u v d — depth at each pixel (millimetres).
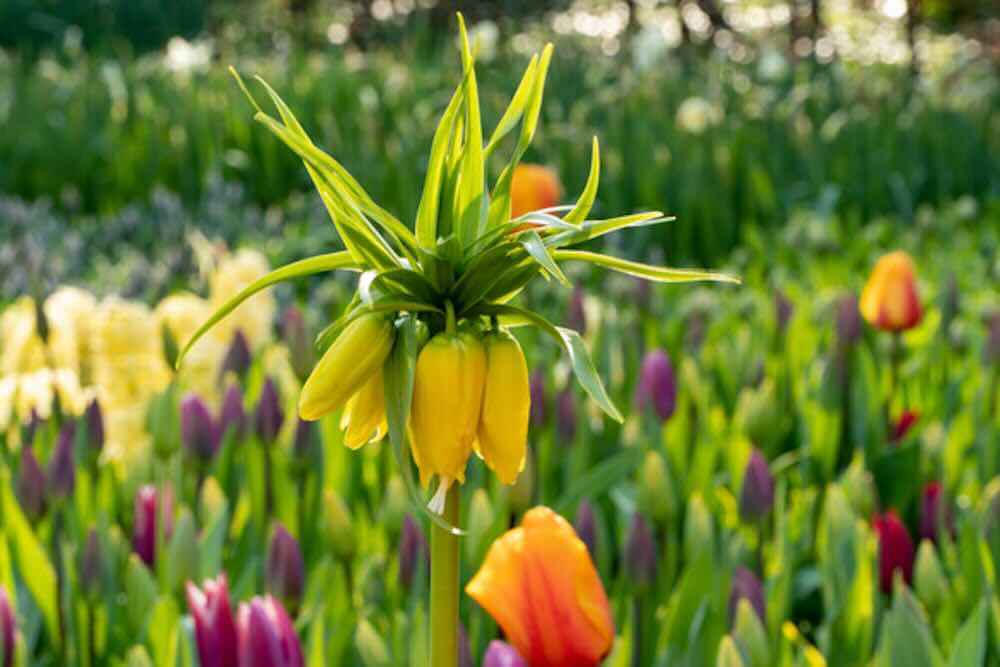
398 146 4695
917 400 2078
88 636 1356
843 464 1925
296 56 7195
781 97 6117
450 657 991
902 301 1955
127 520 1544
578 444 1707
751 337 2301
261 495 1592
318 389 954
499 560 1078
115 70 6004
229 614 1196
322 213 4082
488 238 975
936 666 1240
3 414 1843
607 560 1413
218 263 2641
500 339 970
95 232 4125
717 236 4328
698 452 1670
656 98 5375
